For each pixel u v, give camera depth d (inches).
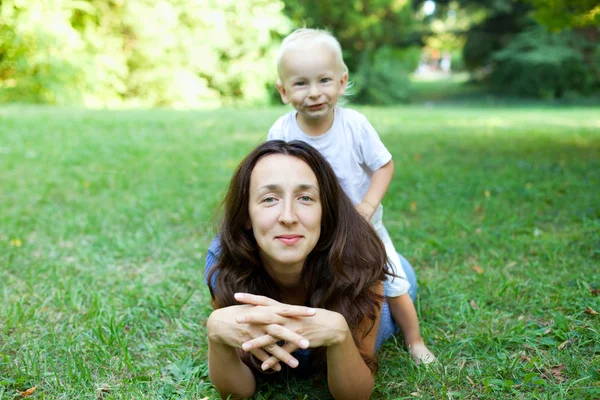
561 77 912.3
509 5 952.9
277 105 717.3
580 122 480.4
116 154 268.8
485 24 1012.5
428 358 91.0
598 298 103.3
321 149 106.6
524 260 130.1
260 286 81.5
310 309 69.2
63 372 87.6
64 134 322.0
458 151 289.4
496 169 238.4
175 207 180.1
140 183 212.4
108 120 389.7
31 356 91.7
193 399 81.1
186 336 101.0
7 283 121.3
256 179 73.7
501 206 174.2
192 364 90.0
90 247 144.0
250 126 389.4
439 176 222.2
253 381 80.9
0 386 82.8
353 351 73.2
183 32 619.5
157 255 140.0
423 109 703.1
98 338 98.0
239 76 669.3
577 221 156.9
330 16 794.2
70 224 160.6
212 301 87.7
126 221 164.9
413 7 1007.0
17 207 177.0
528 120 499.2
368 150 105.5
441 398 80.0
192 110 534.9
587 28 943.0
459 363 89.2
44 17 521.7
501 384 81.6
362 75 823.1
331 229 78.1
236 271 80.7
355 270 77.9
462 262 132.5
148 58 605.6
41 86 537.0
